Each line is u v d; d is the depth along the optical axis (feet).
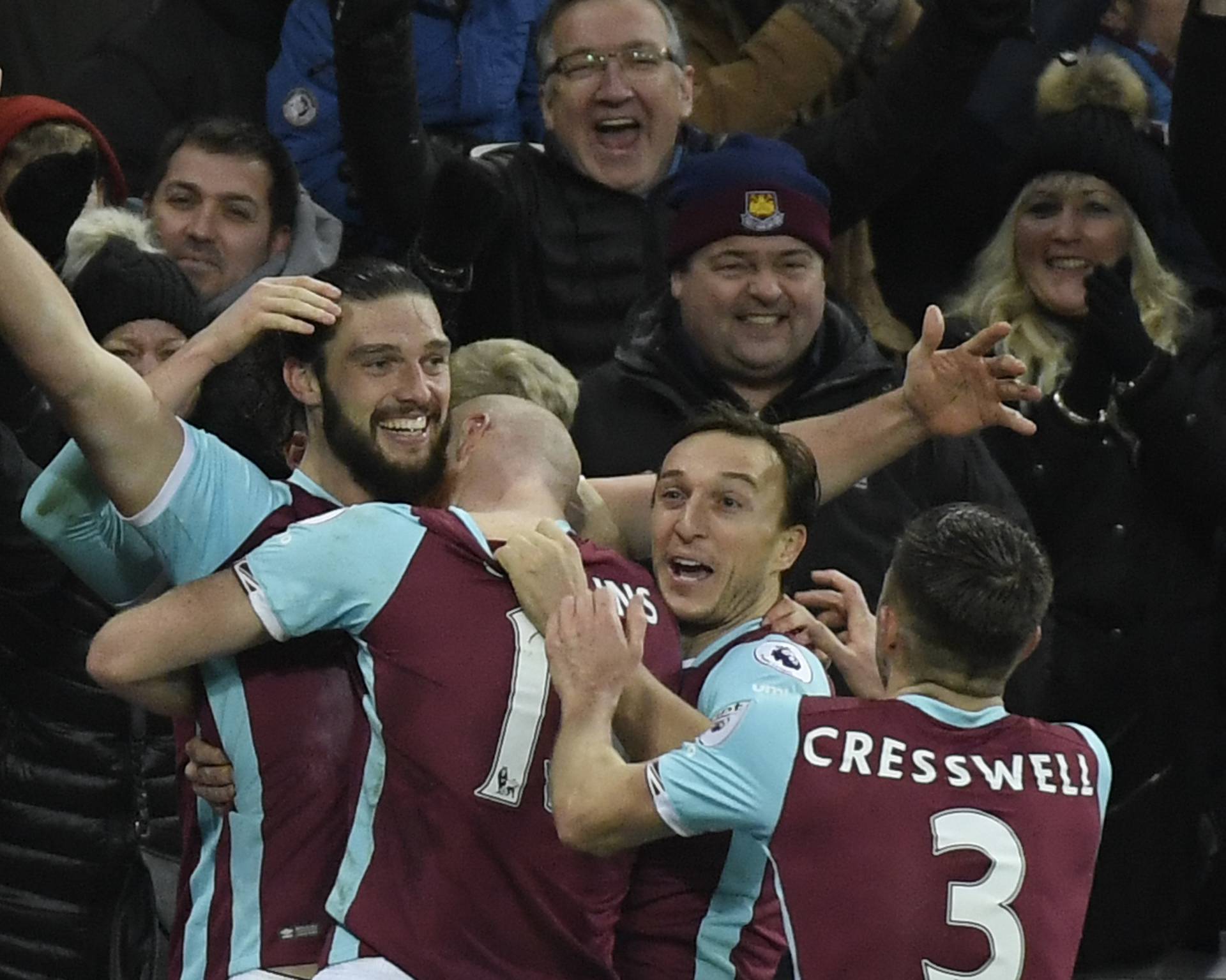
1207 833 59.41
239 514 39.70
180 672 39.93
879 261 66.03
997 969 37.70
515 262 59.11
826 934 37.76
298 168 63.87
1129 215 60.34
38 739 50.52
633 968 40.55
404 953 38.06
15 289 37.47
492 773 38.52
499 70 64.69
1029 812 38.52
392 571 38.86
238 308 39.86
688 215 53.52
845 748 38.27
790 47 64.28
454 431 42.65
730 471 42.16
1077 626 57.41
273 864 39.50
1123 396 56.65
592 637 38.55
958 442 54.24
